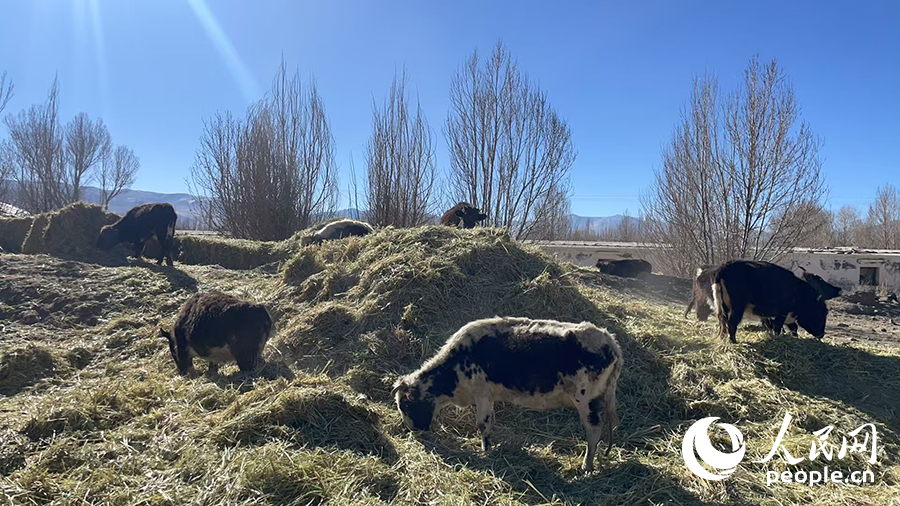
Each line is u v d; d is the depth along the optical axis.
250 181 22.44
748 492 4.43
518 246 9.06
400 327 7.21
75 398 5.45
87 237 14.02
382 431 5.20
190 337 6.57
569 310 7.78
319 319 7.55
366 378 6.42
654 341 7.26
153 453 4.57
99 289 10.09
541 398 4.92
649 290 12.99
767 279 7.88
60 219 13.88
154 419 5.23
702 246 18.86
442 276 7.95
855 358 7.34
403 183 21.58
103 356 7.59
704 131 18.42
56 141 36.03
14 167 35.09
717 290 8.02
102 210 14.68
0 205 28.56
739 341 7.80
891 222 50.34
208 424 4.98
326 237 14.48
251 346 6.46
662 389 6.27
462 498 4.07
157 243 14.23
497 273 8.30
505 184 20.38
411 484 4.24
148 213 13.19
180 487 4.04
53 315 9.09
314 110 23.55
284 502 3.91
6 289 9.81
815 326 8.25
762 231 17.50
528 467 4.81
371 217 21.62
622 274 17.16
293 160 22.84
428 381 5.31
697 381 6.36
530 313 7.61
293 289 9.30
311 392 5.14
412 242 8.98
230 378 6.42
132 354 7.63
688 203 19.06
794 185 17.12
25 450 4.52
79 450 4.54
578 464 4.86
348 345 7.05
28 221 15.72
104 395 5.49
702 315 8.95
